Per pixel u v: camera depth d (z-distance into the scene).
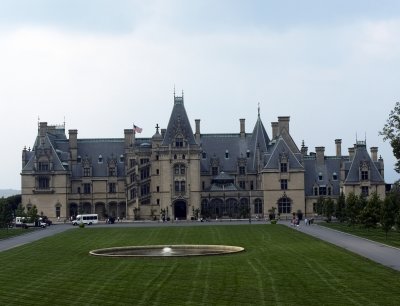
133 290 58.88
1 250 99.06
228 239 114.19
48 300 55.28
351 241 105.69
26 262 81.81
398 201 123.06
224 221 185.12
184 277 65.88
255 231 132.50
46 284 63.34
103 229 148.12
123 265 76.25
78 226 170.50
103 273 69.88
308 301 53.19
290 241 106.88
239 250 91.31
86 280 65.31
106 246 104.56
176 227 149.62
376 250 89.75
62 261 82.44
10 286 62.53
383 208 113.56
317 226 151.12
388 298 53.62
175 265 75.19
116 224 176.25
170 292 57.59
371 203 129.88
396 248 92.62
